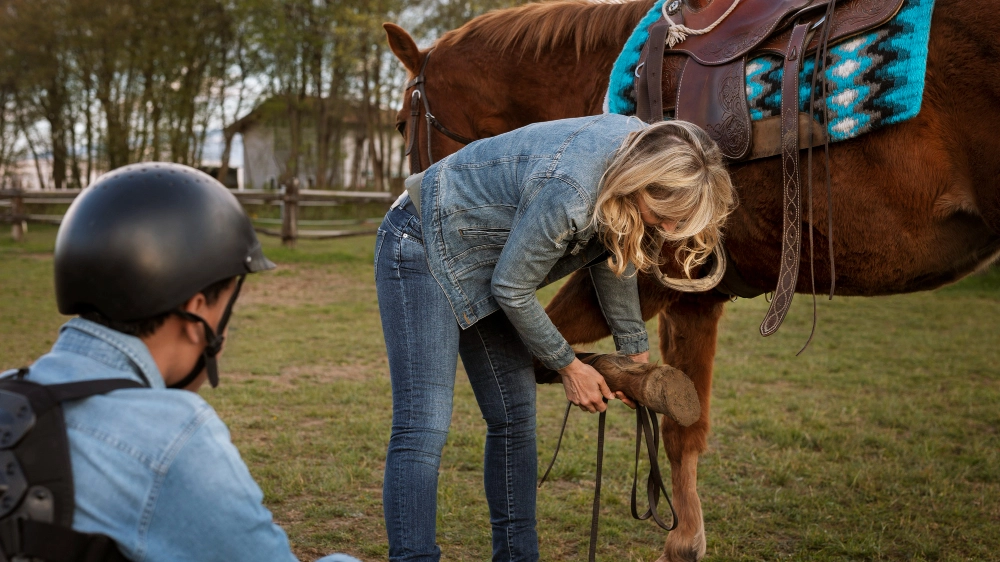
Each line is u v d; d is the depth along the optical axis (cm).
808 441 362
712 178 159
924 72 180
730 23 212
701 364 245
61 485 89
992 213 183
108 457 92
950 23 181
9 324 607
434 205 182
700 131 165
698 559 247
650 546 265
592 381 184
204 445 95
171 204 104
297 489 297
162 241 102
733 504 294
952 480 317
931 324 682
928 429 382
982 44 177
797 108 192
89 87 2414
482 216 178
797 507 292
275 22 2495
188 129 2564
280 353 532
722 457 345
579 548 262
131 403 96
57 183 2609
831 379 487
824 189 194
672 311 242
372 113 2834
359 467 316
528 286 168
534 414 207
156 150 2488
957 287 916
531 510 208
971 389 461
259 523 97
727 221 210
